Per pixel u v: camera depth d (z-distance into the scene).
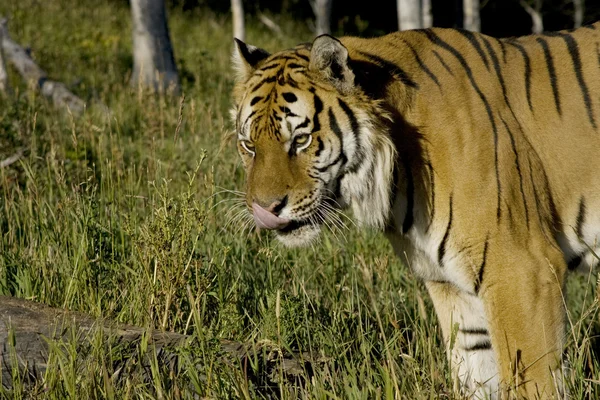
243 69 7.96
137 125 17.42
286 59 7.63
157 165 12.09
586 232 8.03
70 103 19.91
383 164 7.42
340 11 47.38
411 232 7.72
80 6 35.97
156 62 23.81
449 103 7.50
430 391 6.82
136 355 7.23
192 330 8.07
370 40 7.85
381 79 7.52
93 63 26.53
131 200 10.26
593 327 9.86
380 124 7.38
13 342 6.97
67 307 8.44
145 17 23.72
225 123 15.92
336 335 8.12
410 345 8.10
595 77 7.99
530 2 43.88
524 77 7.87
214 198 11.22
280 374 6.95
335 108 7.33
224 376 6.90
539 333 7.29
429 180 7.45
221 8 41.59
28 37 28.94
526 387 7.37
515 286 7.28
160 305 8.08
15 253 9.44
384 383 7.09
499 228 7.28
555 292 7.34
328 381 7.18
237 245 9.98
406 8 23.06
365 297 9.65
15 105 14.95
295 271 9.59
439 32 7.89
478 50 7.79
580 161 7.87
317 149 7.38
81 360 7.24
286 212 7.45
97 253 8.92
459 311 8.38
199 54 26.34
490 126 7.43
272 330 7.69
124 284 8.66
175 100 19.77
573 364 7.62
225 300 8.32
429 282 8.45
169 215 8.12
